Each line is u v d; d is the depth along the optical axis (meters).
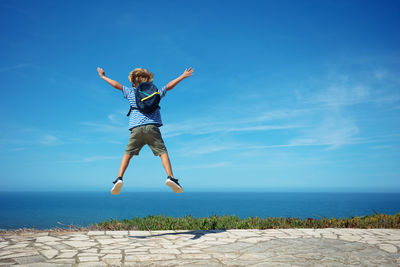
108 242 4.09
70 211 88.44
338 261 3.25
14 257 3.15
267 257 3.36
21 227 5.73
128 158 4.21
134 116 4.18
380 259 3.38
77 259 3.10
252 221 6.87
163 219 6.83
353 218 7.30
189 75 4.34
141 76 4.54
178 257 3.26
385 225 6.61
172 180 3.83
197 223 6.29
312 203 159.25
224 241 4.30
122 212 82.12
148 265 2.92
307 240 4.48
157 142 4.11
